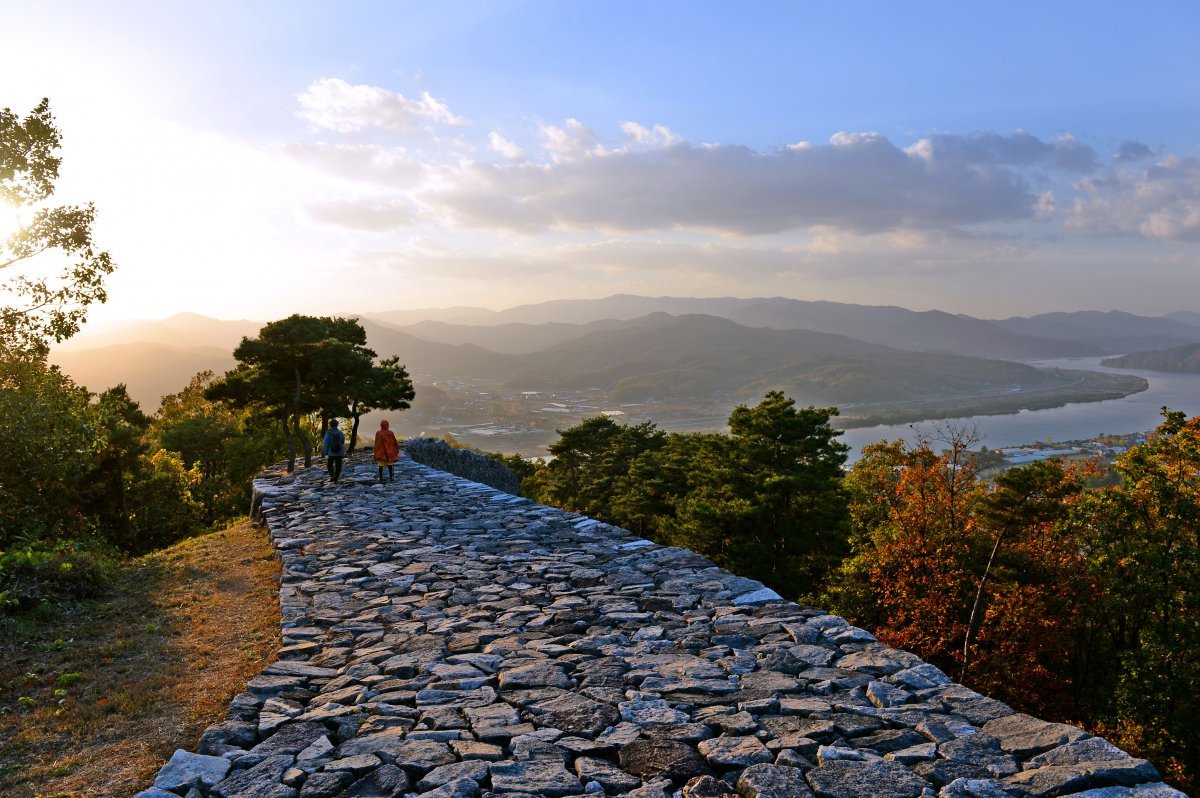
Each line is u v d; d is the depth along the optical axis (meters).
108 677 7.40
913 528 36.22
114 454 41.16
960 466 37.03
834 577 41.72
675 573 9.70
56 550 12.76
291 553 12.16
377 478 23.30
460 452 45.22
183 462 57.88
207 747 4.91
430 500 18.23
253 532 17.03
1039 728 4.64
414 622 7.93
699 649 6.61
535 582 9.47
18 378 25.88
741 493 44.94
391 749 4.73
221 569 12.84
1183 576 27.56
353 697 5.70
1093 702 34.09
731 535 44.59
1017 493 31.55
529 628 7.54
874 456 45.03
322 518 15.82
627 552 11.23
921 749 4.46
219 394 32.16
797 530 43.28
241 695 5.88
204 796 4.27
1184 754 27.75
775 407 44.84
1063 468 35.03
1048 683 34.31
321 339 32.56
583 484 80.31
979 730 4.71
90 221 25.08
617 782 4.21
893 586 36.69
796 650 6.48
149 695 6.72
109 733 5.91
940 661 36.44
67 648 8.45
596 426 81.12
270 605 9.88
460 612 8.25
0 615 9.33
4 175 23.45
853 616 37.97
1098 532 31.53
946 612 34.88
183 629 9.12
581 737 4.84
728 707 5.26
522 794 4.12
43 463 26.00
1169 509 29.06
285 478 24.72
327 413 35.25
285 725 5.22
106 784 4.93
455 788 4.16
